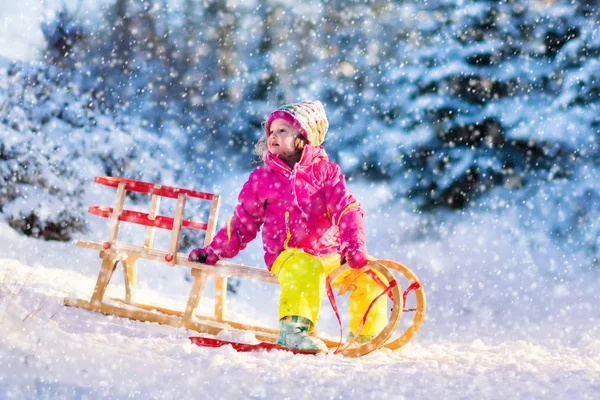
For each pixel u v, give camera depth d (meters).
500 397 6.36
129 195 20.78
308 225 9.72
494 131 25.81
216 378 6.50
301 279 8.88
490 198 24.97
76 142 20.70
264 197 9.92
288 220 9.73
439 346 10.40
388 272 9.00
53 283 11.34
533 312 16.09
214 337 9.30
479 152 25.77
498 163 25.48
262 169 10.09
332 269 9.87
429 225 24.17
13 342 6.48
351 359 8.34
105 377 6.12
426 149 26.20
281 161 10.00
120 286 13.70
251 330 10.69
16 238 16.58
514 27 25.53
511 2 25.44
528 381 6.97
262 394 6.13
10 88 21.11
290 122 10.02
